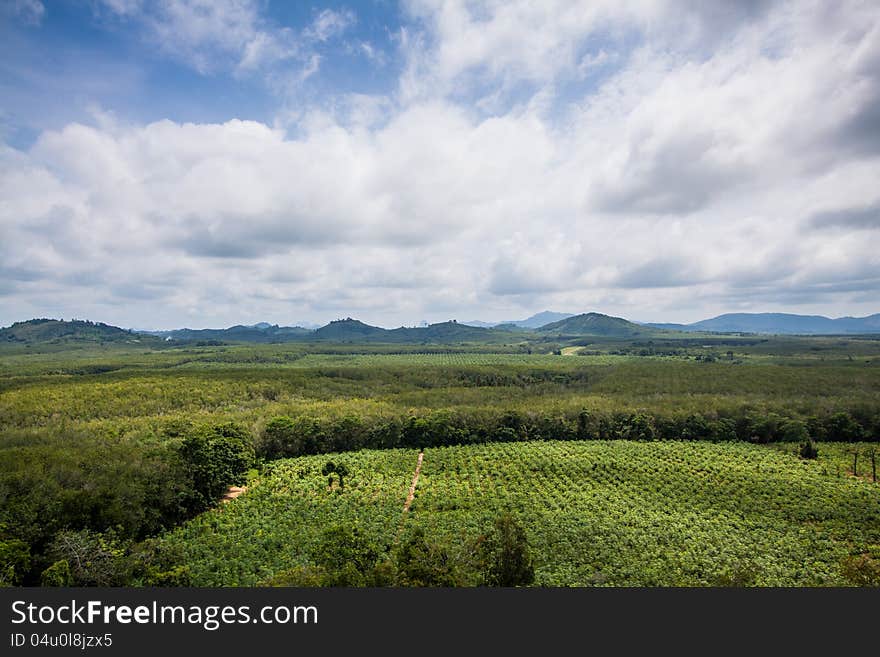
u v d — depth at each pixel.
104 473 70.88
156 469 76.44
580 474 102.44
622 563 64.38
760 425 131.12
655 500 88.44
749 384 168.00
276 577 47.25
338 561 49.69
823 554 67.62
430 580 43.03
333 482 97.50
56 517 59.88
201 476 83.56
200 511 83.38
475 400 161.00
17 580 50.72
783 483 95.88
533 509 83.06
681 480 98.19
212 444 90.50
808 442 115.38
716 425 132.62
